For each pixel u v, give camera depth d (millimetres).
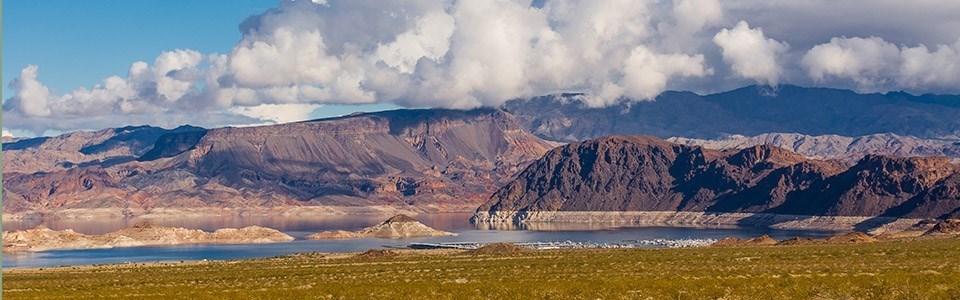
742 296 121000
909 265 179250
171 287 187375
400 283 170625
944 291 115750
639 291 130375
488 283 157625
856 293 119750
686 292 127000
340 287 160375
